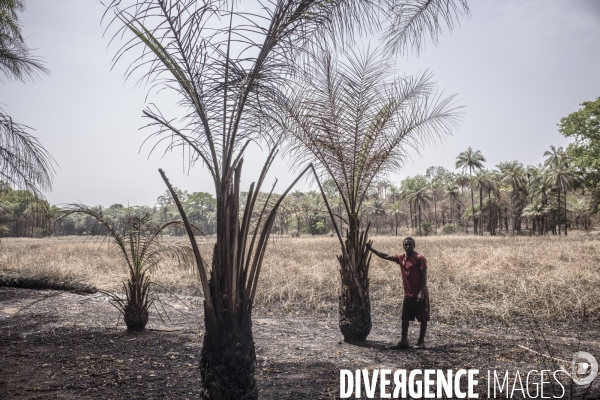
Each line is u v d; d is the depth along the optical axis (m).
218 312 3.09
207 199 116.75
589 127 37.16
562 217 69.50
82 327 7.32
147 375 4.64
